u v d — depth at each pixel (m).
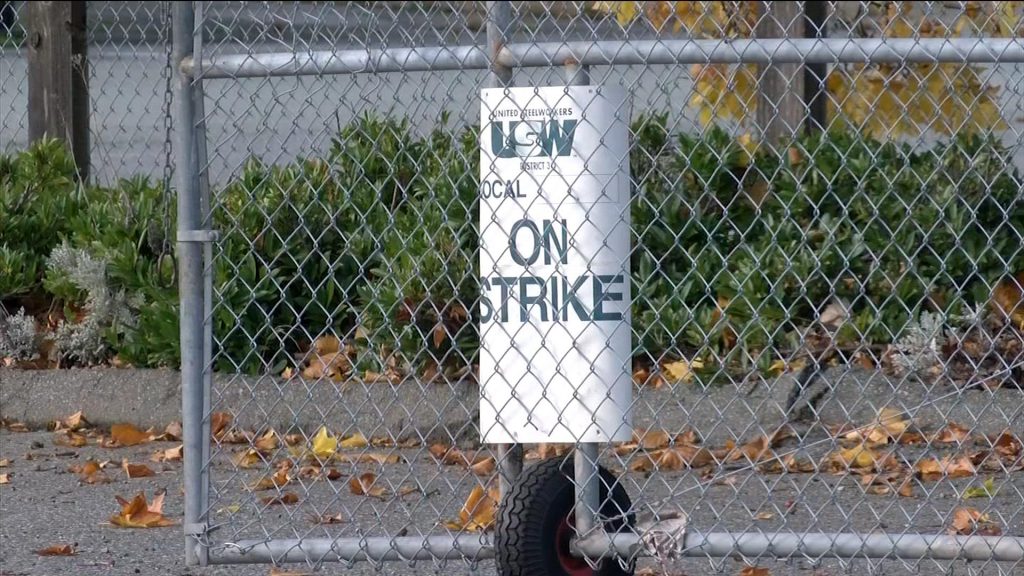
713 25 20.38
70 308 18.11
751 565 11.02
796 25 19.61
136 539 12.30
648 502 12.62
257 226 16.44
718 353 16.06
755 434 14.98
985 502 13.13
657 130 16.77
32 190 19.42
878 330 16.22
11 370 17.08
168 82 12.23
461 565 11.27
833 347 14.93
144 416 16.30
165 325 16.66
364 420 15.56
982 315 15.64
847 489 13.60
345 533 12.38
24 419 16.61
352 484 13.67
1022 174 17.25
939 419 14.88
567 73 9.62
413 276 14.20
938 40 9.34
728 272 15.91
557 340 9.57
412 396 15.63
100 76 33.56
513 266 9.61
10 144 20.98
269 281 16.47
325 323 16.92
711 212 17.09
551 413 9.61
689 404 15.34
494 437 9.75
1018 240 16.47
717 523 11.51
